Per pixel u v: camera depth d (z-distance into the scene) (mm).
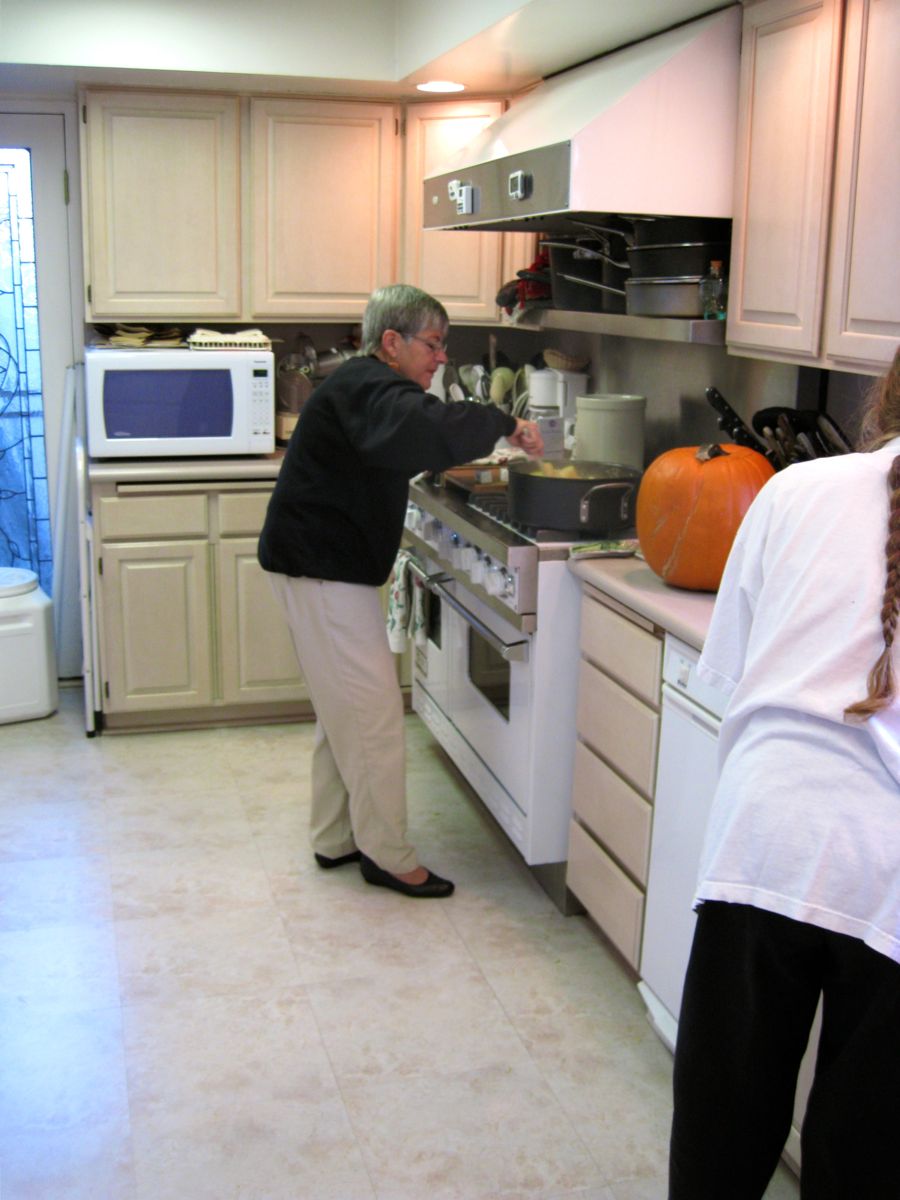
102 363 3705
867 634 1350
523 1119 2158
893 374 1498
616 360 3703
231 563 3893
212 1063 2301
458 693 3336
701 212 2520
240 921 2820
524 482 2729
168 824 3320
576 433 3324
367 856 2928
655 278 2666
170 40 3494
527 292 3520
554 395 3764
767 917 1376
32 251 4145
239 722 4102
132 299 3883
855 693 1342
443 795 3541
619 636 2449
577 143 2422
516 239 3824
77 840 3213
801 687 1377
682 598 2322
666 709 2252
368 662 2777
